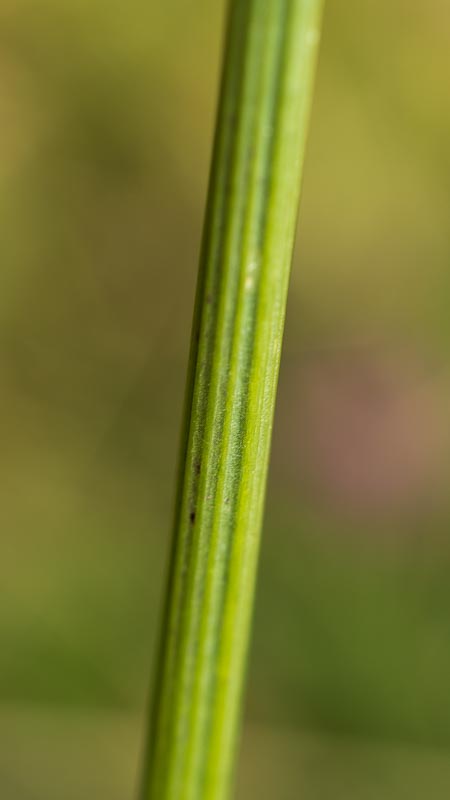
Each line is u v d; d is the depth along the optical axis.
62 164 0.20
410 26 0.20
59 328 0.20
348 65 0.20
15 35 0.19
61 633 0.18
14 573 0.19
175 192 0.20
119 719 0.18
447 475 0.19
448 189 0.20
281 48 0.07
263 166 0.07
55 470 0.20
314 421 0.19
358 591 0.18
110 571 0.19
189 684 0.08
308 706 0.18
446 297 0.20
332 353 0.20
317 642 0.18
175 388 0.20
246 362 0.08
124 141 0.20
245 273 0.07
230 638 0.08
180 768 0.08
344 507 0.19
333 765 0.17
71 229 0.20
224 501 0.08
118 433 0.20
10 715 0.17
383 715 0.18
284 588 0.19
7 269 0.20
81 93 0.20
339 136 0.20
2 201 0.20
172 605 0.08
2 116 0.19
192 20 0.20
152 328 0.20
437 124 0.20
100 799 0.16
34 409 0.20
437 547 0.19
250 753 0.17
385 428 0.19
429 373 0.19
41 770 0.16
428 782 0.17
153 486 0.20
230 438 0.08
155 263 0.20
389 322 0.20
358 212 0.20
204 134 0.20
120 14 0.20
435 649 0.18
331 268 0.20
